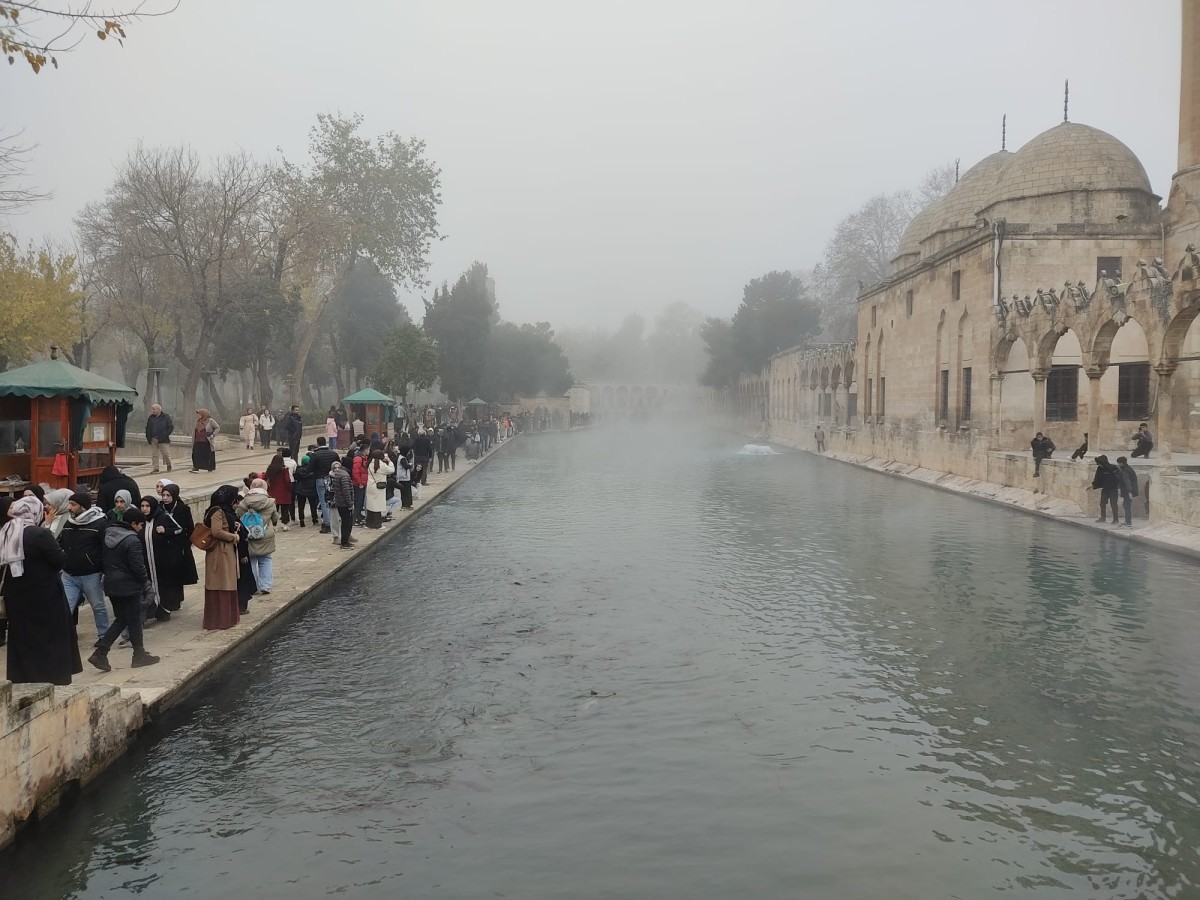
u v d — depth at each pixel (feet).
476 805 21.56
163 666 29.53
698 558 54.39
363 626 37.86
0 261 103.60
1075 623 38.42
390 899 17.63
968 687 30.25
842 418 174.81
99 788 22.29
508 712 27.73
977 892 17.93
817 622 38.81
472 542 60.95
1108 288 72.74
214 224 122.42
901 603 42.29
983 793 22.35
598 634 36.76
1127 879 18.48
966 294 105.60
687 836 20.11
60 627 24.77
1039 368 85.46
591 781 22.86
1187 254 60.90
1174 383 95.04
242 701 28.43
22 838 19.45
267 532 40.96
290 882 18.22
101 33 25.88
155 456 77.00
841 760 24.27
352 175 154.51
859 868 18.80
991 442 93.15
